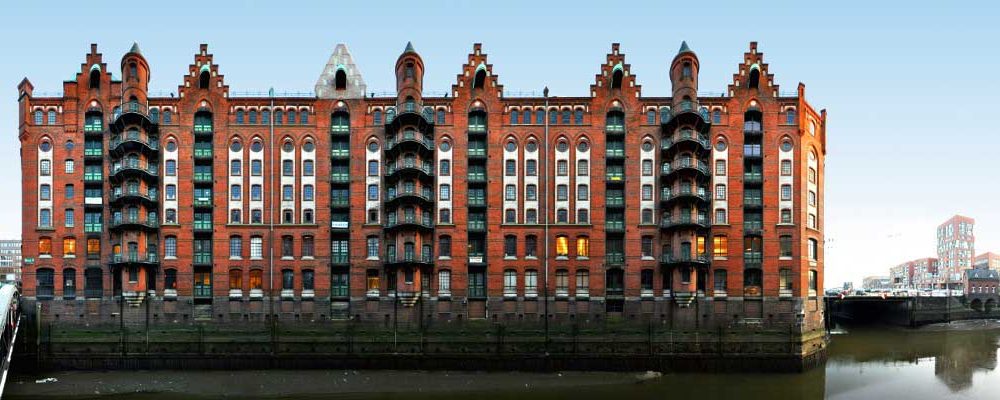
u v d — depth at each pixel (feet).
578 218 189.47
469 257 189.47
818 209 199.41
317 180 190.49
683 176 184.65
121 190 186.80
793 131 189.06
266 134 191.52
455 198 189.67
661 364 174.70
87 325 185.26
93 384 160.76
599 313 186.29
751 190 188.65
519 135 191.93
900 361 200.44
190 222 188.03
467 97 192.65
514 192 190.49
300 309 187.21
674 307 185.68
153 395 152.05
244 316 186.80
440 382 163.53
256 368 174.91
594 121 191.21
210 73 191.42
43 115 190.29
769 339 176.86
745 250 187.21
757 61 190.90
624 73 192.54
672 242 185.88
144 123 187.52
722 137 189.78
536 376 169.48
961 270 578.66
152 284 188.03
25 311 181.78
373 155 192.03
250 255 188.14
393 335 179.22
